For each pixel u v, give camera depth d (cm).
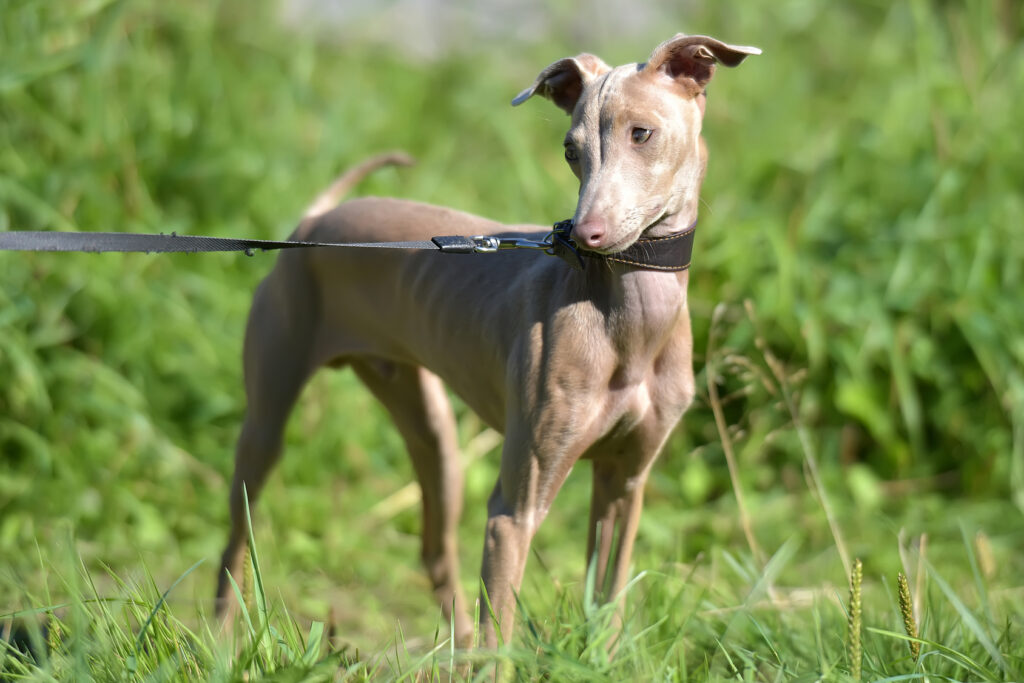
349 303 657
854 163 1021
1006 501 884
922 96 1042
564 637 520
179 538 824
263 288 689
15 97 905
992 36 1085
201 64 1071
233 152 1007
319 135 1133
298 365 674
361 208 656
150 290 905
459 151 1238
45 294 865
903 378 893
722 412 912
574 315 523
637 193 485
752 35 1280
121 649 498
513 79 1361
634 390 539
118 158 925
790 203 1023
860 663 483
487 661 496
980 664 524
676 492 877
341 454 901
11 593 678
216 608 666
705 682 500
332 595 769
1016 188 978
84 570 557
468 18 1426
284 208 1012
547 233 558
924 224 949
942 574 749
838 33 1372
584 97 504
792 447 901
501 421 589
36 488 800
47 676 470
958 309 918
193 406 898
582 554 822
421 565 781
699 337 900
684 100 505
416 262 613
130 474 841
